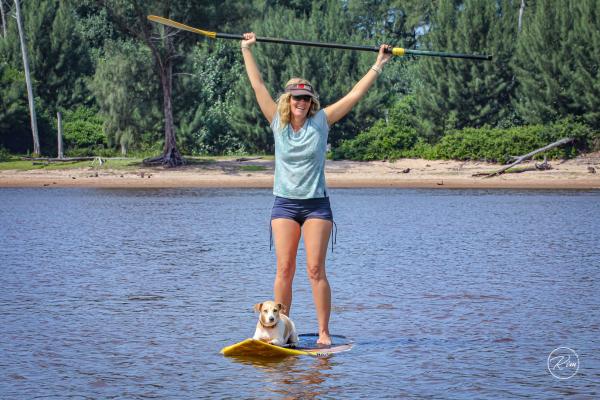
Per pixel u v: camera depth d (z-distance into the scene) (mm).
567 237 44031
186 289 26938
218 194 87438
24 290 26703
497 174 103625
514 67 117750
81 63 143500
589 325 21109
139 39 121875
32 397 15008
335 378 16203
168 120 119188
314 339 19562
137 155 129000
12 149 135625
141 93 128750
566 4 113625
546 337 19750
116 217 58375
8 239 43312
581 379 16094
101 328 20875
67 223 53406
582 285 27531
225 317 22328
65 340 19516
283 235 18453
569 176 100312
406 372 16641
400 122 125188
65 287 27328
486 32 121000
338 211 63375
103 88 127125
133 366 17141
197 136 133125
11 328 20844
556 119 113688
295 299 25156
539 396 15000
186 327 21047
